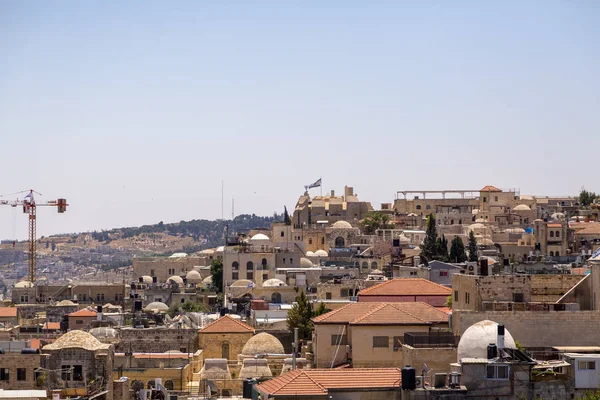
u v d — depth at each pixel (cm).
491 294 13438
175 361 17638
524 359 10556
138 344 19812
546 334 11981
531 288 13425
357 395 10706
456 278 14175
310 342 16888
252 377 15775
